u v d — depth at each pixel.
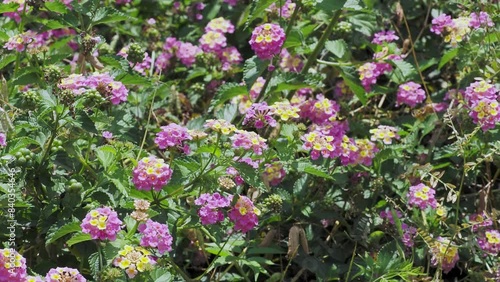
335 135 5.73
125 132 5.46
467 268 5.69
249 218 4.86
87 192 4.96
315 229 5.86
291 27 6.07
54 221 4.89
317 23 7.09
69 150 5.00
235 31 7.58
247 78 5.78
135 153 5.45
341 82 6.80
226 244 5.35
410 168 5.77
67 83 5.03
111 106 5.57
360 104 6.91
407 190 5.84
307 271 5.86
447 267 5.46
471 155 5.99
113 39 7.52
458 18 6.62
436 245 5.38
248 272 5.62
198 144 4.96
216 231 5.05
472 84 5.78
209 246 5.39
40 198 5.10
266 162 5.27
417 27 7.46
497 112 5.54
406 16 7.41
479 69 6.23
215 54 7.10
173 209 5.05
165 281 4.65
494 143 5.70
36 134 5.00
